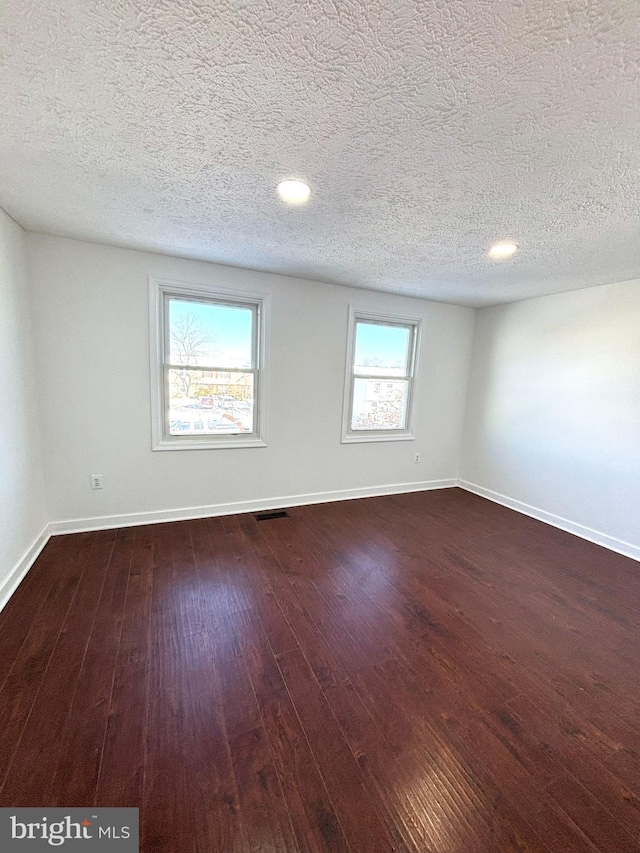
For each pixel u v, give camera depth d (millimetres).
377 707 1502
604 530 3160
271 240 2518
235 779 1205
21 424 2393
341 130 1342
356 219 2129
